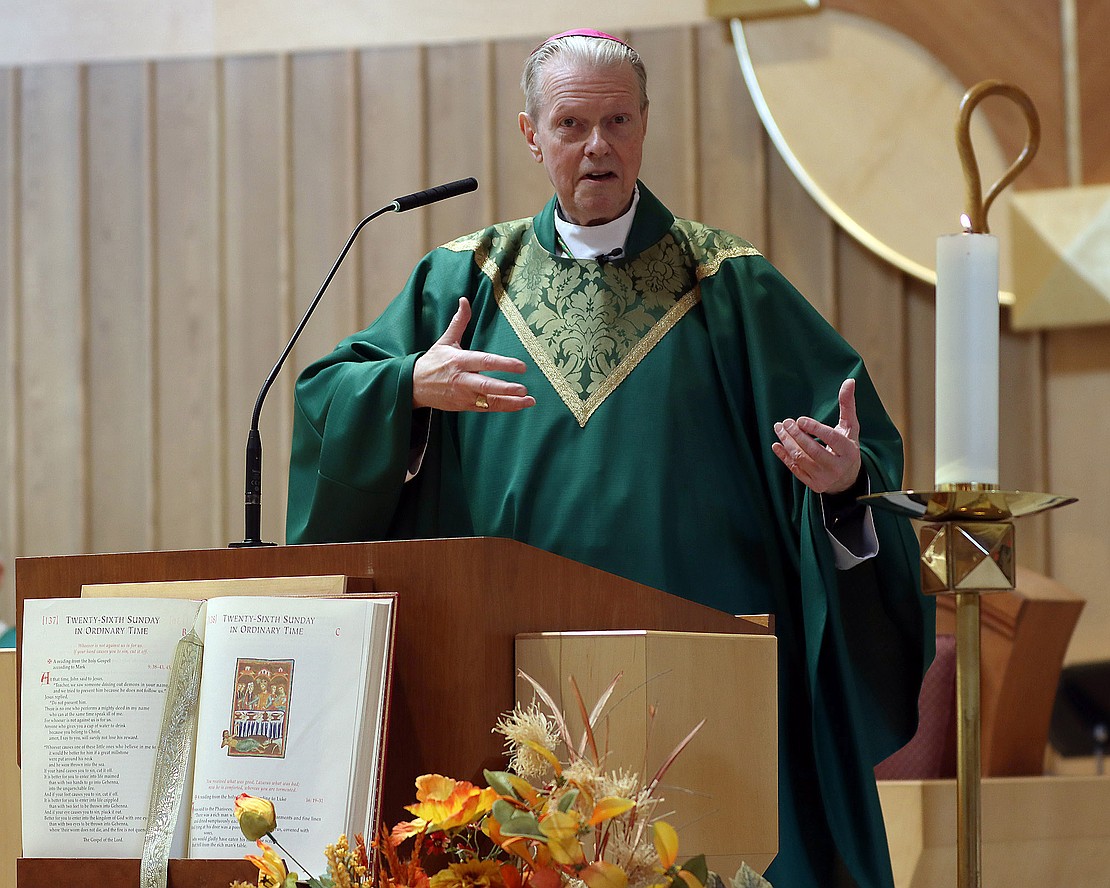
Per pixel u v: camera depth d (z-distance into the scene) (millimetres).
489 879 2633
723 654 3254
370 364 4520
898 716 4586
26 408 10328
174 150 10344
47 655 3213
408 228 10062
